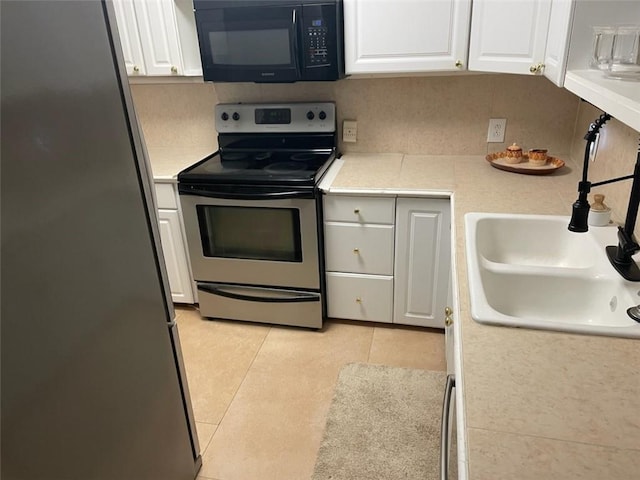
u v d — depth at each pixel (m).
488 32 2.02
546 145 2.54
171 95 2.87
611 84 1.06
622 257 1.32
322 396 2.16
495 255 1.76
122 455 1.32
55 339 1.04
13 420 0.94
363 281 2.46
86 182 1.10
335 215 2.33
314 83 2.66
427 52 2.18
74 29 1.04
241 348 2.49
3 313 0.90
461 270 1.41
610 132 1.78
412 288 2.42
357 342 2.50
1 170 0.88
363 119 2.68
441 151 2.67
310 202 2.26
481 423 0.86
